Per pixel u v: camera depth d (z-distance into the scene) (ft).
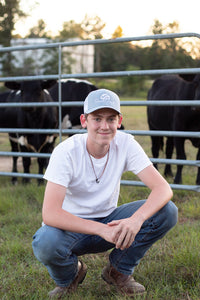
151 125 20.84
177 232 9.82
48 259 6.26
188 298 6.66
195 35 11.18
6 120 19.94
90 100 6.14
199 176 15.25
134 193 13.66
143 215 6.19
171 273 7.61
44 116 18.08
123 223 6.05
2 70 54.54
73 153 6.40
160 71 11.77
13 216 11.86
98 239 6.83
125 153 6.70
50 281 7.55
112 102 6.06
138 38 11.87
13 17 56.95
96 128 6.17
